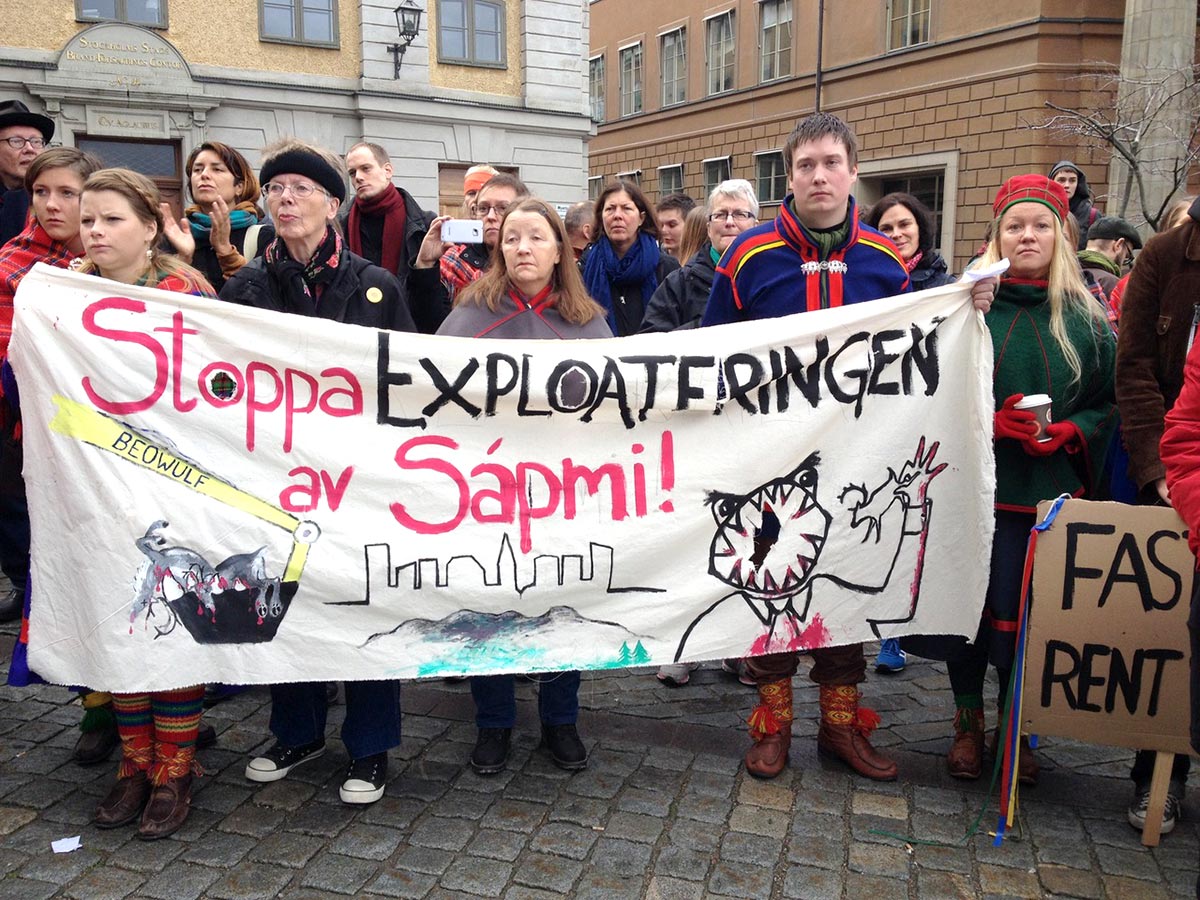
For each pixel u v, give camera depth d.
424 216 4.80
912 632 3.15
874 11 19.48
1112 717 2.80
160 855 2.70
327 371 2.81
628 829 2.87
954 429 3.09
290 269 3.02
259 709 3.66
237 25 15.95
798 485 3.05
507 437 2.92
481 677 3.18
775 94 22.17
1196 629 2.14
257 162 16.39
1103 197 15.26
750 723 3.23
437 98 17.58
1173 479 2.17
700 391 2.96
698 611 3.02
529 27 18.38
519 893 2.56
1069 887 2.61
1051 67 16.70
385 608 2.84
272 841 2.78
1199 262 2.75
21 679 2.77
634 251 4.67
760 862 2.71
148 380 2.69
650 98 26.36
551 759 3.30
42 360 2.61
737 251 3.21
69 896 2.51
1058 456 3.04
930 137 18.78
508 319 3.16
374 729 2.98
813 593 3.08
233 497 2.74
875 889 2.60
